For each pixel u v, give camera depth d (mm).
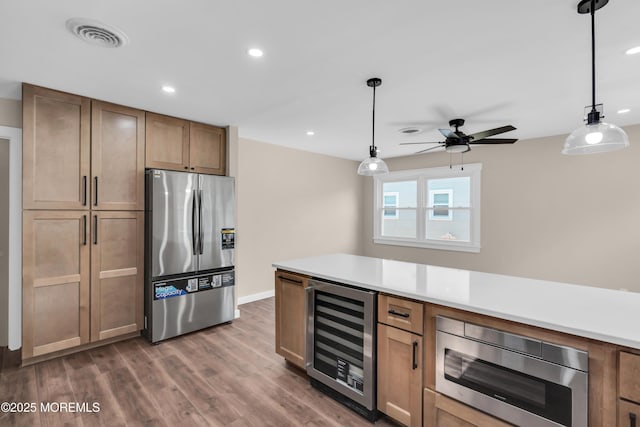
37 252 2561
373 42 1905
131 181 3074
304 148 5152
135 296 3105
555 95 2742
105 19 1664
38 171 2561
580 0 1494
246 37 1853
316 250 5512
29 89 2516
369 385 1948
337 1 1520
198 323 3381
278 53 2041
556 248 4203
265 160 4707
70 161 2715
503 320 1474
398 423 1954
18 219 2791
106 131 2918
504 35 1814
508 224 4590
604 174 3863
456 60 2127
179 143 3438
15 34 1799
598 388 1246
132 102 2949
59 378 2412
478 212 4867
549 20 1659
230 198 3654
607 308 1488
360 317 2027
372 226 6328
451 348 1638
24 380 2375
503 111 3199
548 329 1348
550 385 1348
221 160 3797
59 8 1566
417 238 5645
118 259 2992
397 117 3414
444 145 3262
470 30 1768
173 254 3188
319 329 2311
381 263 2672
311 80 2459
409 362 1798
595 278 3922
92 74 2344
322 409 2090
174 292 3201
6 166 3002
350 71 2303
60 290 2674
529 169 4402
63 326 2693
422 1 1514
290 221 5086
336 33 1809
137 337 3240
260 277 4660
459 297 1662
